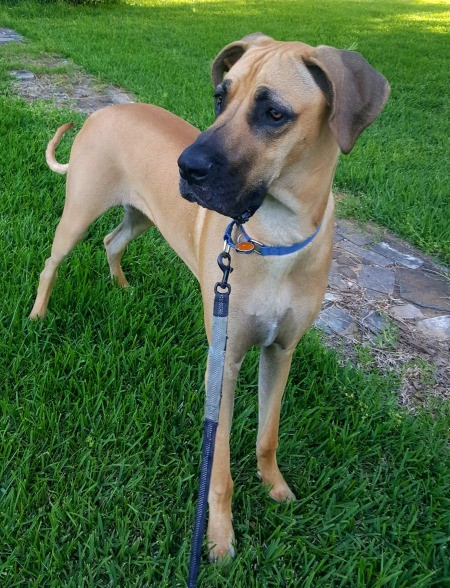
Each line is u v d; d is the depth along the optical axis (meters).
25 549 2.23
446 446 2.97
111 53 8.59
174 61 8.55
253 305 2.25
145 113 3.14
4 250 3.71
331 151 2.12
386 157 5.96
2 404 2.73
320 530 2.46
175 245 2.95
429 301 4.07
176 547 2.34
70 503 2.36
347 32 12.37
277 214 2.13
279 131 1.95
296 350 3.32
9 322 3.24
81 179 3.15
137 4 14.31
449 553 2.43
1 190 4.46
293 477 2.72
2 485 2.43
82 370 2.97
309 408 2.99
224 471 2.36
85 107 6.57
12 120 5.57
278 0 17.95
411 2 21.44
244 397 3.03
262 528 2.45
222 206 1.90
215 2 16.19
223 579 2.20
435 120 7.35
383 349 3.59
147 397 2.84
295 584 2.22
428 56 10.66
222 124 1.94
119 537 2.30
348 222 5.01
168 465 2.58
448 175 5.76
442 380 3.39
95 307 3.39
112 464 2.54
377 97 1.96
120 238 3.55
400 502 2.62
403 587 2.24
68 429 2.70
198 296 3.65
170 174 2.89
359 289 4.13
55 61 8.21
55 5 12.36
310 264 2.25
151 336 3.22
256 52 2.08
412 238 4.77
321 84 1.99
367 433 2.90
